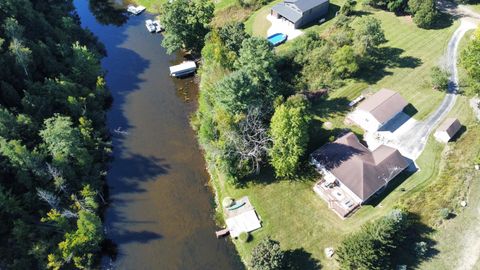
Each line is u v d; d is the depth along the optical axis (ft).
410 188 243.60
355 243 203.21
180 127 302.45
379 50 341.82
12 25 279.69
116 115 313.32
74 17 410.93
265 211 241.14
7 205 219.00
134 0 451.94
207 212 248.32
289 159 240.94
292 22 369.30
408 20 374.43
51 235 225.76
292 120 236.02
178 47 352.69
